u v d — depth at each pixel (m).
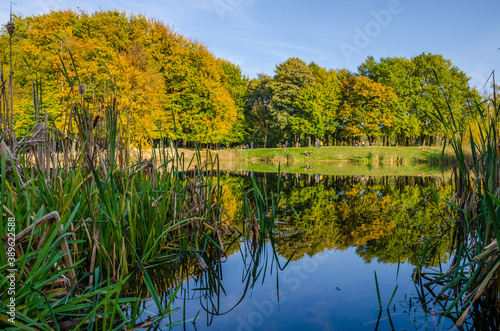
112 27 20.94
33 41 14.66
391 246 2.69
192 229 2.98
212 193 3.28
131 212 2.41
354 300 1.70
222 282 2.01
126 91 13.59
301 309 1.59
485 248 1.55
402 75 34.53
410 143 39.22
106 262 1.95
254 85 42.81
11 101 2.19
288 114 35.66
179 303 1.71
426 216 3.94
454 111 26.59
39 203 1.78
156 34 24.16
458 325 1.40
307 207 4.73
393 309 1.58
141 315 1.56
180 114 24.72
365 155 26.42
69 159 2.47
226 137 32.75
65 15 19.12
